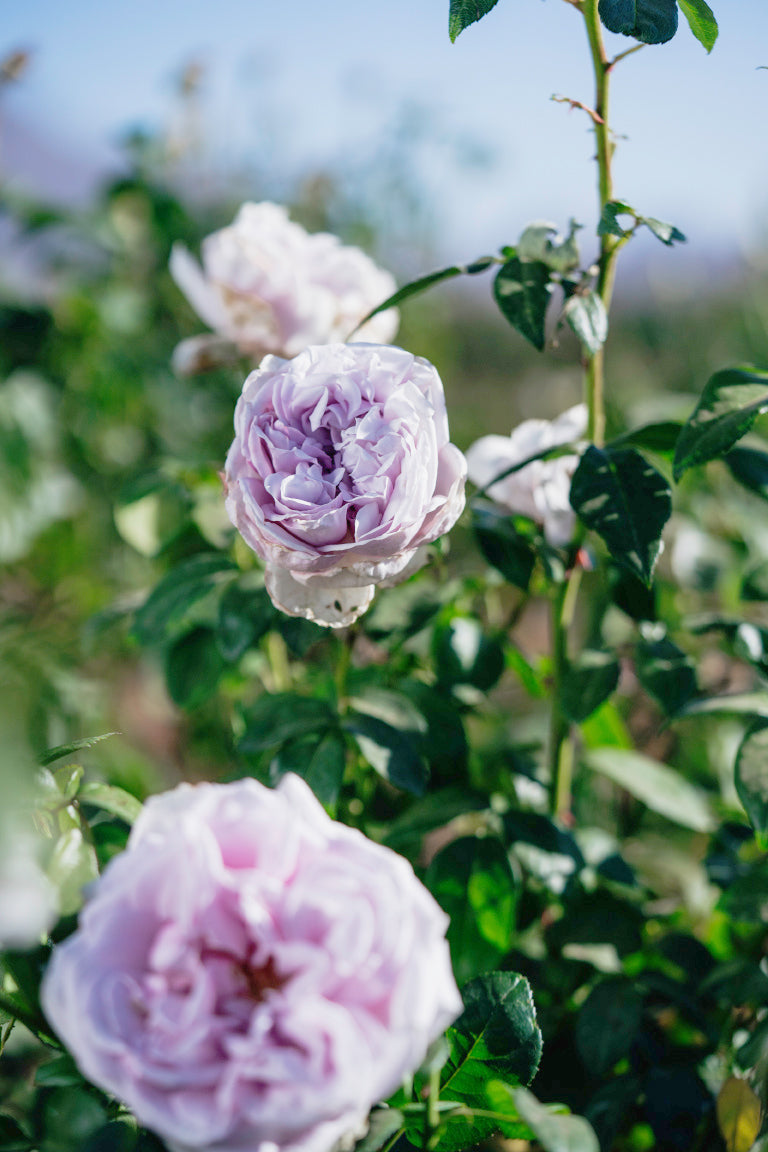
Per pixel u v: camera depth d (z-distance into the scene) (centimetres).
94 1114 54
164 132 144
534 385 214
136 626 75
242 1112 46
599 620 88
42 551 130
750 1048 65
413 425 58
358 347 61
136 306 138
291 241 78
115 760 89
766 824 64
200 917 48
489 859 69
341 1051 46
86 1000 47
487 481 73
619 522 64
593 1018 70
